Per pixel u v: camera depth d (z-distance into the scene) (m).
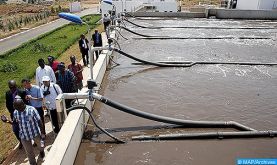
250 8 33.34
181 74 11.39
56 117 6.89
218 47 16.41
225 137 6.80
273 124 7.54
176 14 29.44
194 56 14.19
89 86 6.86
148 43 17.09
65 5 54.66
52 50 17.11
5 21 33.06
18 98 5.43
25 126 5.52
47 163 4.86
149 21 26.83
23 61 15.10
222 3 40.75
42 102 6.61
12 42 21.42
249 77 11.15
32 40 20.14
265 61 13.42
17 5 54.50
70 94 6.62
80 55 15.64
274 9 31.42
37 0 63.06
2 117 6.19
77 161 6.05
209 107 8.44
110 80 10.73
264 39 19.09
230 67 12.41
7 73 12.98
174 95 9.30
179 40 18.16
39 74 7.31
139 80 10.72
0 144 7.16
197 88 9.90
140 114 7.11
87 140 6.71
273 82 10.62
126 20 23.78
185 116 7.89
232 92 9.58
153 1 33.50
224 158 6.11
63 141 5.49
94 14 37.50
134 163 5.96
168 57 13.93
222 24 25.73
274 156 6.21
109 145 6.54
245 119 7.78
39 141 6.14
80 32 23.34
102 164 5.95
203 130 7.17
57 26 28.94
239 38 19.20
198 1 54.25
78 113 6.55
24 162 6.32
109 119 7.67
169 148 6.45
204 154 6.24
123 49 15.55
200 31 21.86
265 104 8.70
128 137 6.83
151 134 6.95
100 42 12.64
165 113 8.08
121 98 9.13
